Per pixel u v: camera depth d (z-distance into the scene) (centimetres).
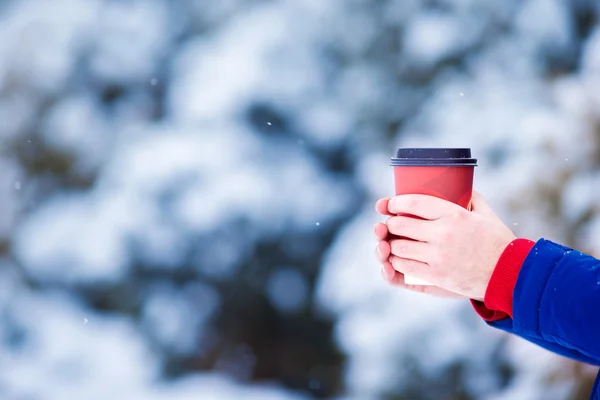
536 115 328
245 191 428
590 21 394
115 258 435
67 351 432
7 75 472
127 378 431
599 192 274
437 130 381
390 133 432
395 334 319
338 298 356
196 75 457
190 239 433
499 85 380
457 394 312
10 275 456
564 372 266
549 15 391
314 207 441
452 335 310
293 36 444
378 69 432
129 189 436
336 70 441
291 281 451
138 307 445
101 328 440
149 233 431
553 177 281
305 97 443
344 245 388
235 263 439
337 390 452
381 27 429
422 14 422
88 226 440
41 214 459
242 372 461
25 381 427
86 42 477
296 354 465
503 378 305
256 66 445
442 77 414
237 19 470
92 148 467
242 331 460
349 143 446
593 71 336
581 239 272
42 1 484
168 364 445
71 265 442
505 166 310
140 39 483
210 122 449
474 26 409
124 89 487
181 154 434
